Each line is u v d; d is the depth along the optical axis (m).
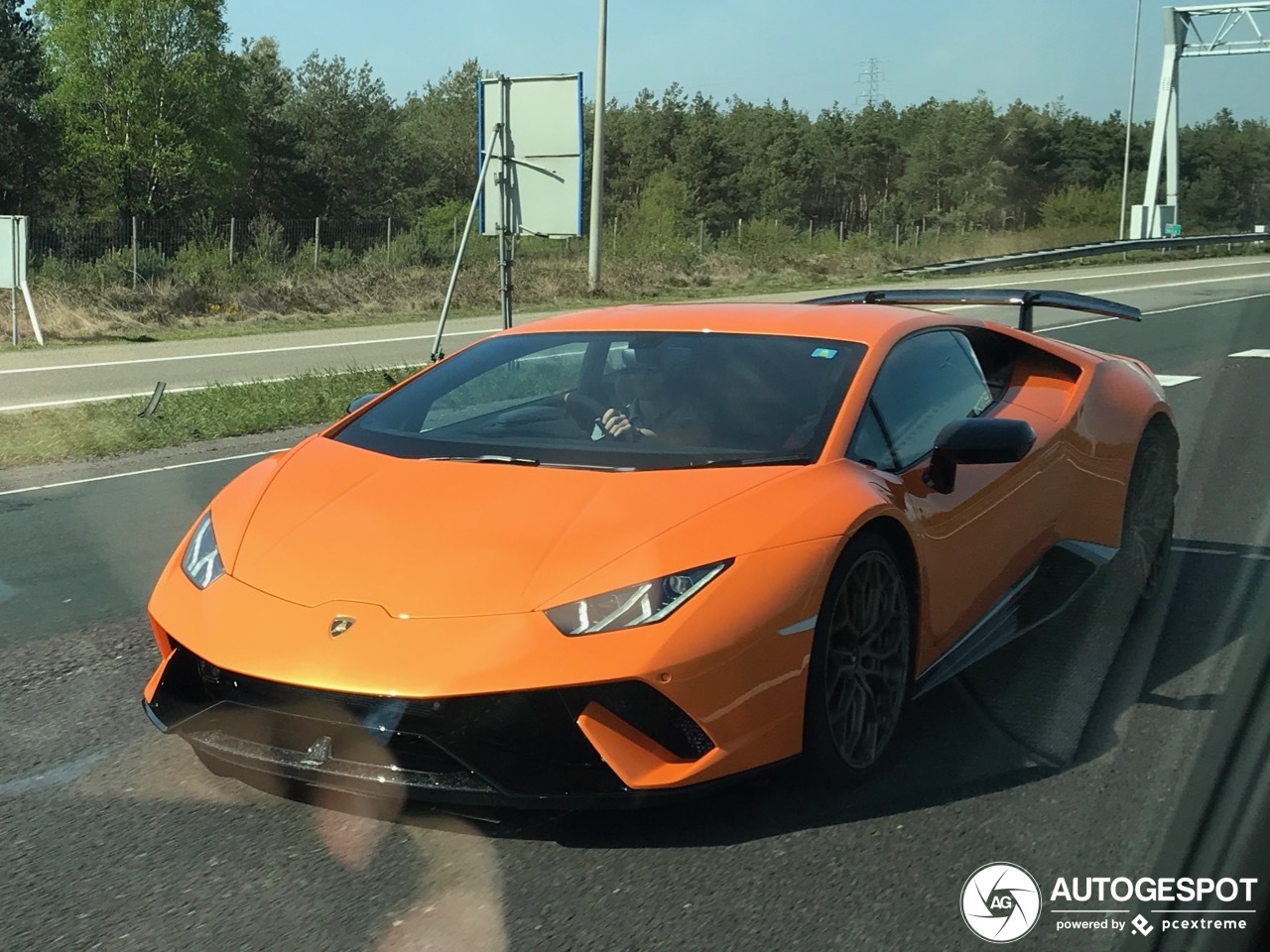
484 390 3.84
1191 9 31.00
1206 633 4.12
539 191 11.86
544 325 4.27
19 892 2.58
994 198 82.94
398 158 74.62
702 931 2.38
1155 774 3.01
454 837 2.80
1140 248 15.52
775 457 3.24
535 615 2.70
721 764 2.72
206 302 22.27
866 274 32.28
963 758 3.18
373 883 2.60
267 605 2.90
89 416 10.45
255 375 13.70
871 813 2.88
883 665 3.16
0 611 4.88
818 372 3.58
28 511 6.97
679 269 29.22
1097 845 2.68
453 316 22.55
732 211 88.25
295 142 69.69
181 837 2.83
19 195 52.38
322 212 71.38
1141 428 4.41
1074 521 4.12
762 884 2.56
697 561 2.79
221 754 2.93
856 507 3.04
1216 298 22.30
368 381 12.20
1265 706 3.25
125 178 53.28
